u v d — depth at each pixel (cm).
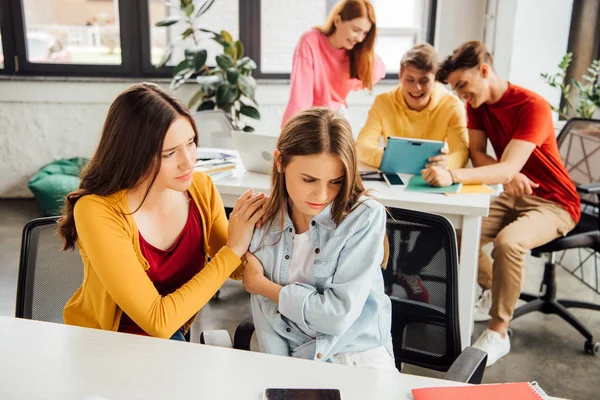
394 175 234
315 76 300
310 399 96
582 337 255
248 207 134
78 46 424
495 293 236
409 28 438
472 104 248
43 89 412
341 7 286
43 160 428
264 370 106
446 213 203
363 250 129
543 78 397
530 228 236
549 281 260
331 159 121
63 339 114
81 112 421
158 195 135
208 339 131
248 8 422
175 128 125
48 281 143
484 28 418
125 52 420
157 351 111
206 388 100
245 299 286
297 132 122
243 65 388
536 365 234
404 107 271
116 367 105
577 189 241
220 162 239
